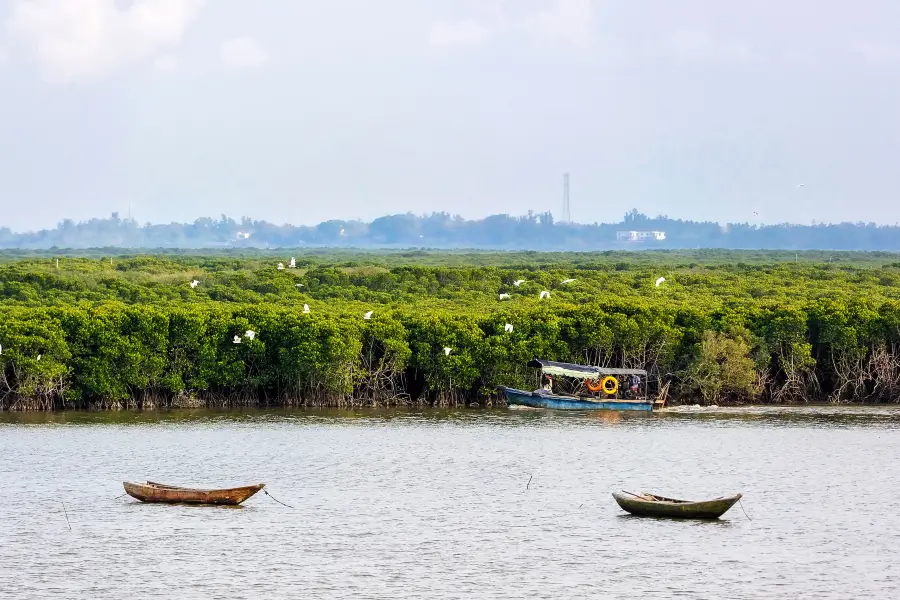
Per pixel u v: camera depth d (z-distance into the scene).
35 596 151.00
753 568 165.25
